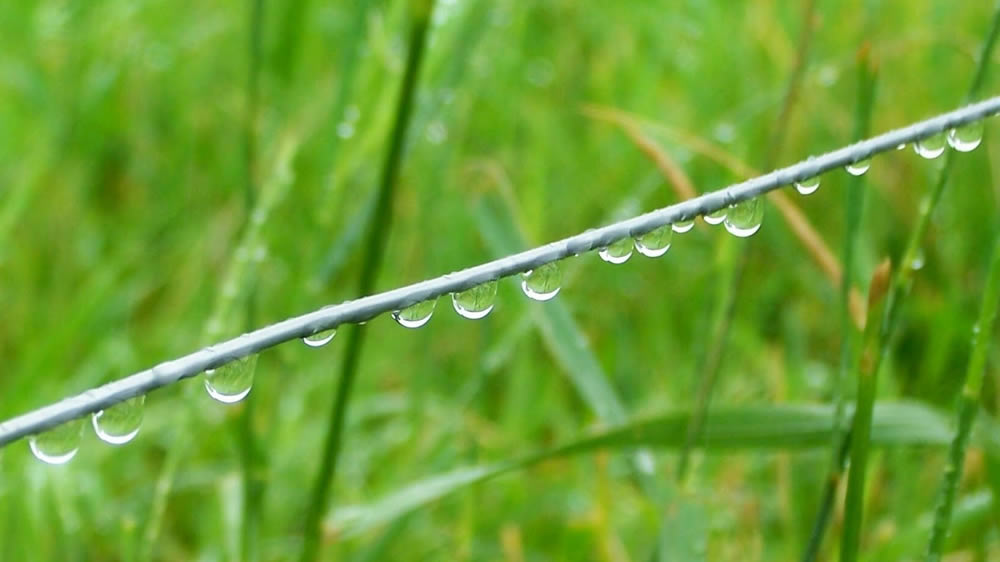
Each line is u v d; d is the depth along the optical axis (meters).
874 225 0.59
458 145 0.65
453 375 0.58
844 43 0.69
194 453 0.53
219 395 0.29
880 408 0.35
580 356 0.38
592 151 0.70
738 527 0.42
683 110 0.72
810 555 0.33
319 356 0.57
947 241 0.55
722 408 0.35
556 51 0.80
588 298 0.61
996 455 0.35
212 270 0.66
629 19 0.79
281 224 0.60
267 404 0.52
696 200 0.29
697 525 0.35
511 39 0.73
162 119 0.80
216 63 0.81
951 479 0.32
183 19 0.85
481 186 0.56
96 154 0.76
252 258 0.38
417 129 0.40
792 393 0.50
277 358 0.49
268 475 0.37
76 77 0.75
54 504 0.43
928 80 0.64
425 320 0.30
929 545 0.32
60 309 0.61
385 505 0.37
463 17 0.41
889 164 0.60
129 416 0.28
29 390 0.48
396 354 0.60
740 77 0.71
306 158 0.65
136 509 0.50
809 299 0.60
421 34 0.34
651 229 0.29
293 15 0.65
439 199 0.64
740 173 0.39
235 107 0.74
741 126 0.63
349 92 0.39
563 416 0.54
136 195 0.75
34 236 0.69
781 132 0.38
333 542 0.37
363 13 0.38
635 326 0.61
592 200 0.68
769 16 0.71
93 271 0.66
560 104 0.76
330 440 0.35
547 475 0.48
